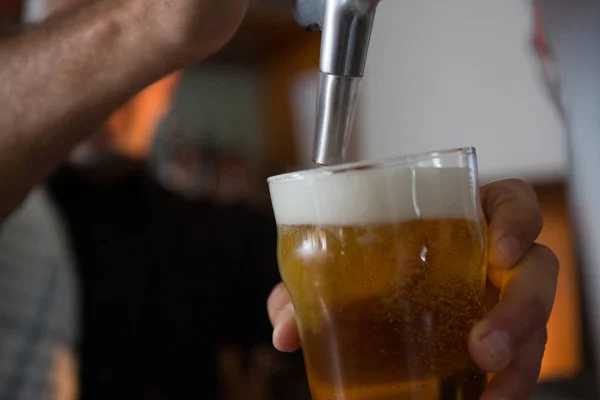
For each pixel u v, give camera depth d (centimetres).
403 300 28
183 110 158
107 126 89
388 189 28
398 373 28
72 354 75
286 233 31
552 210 86
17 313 69
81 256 85
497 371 28
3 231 71
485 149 100
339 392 29
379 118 129
